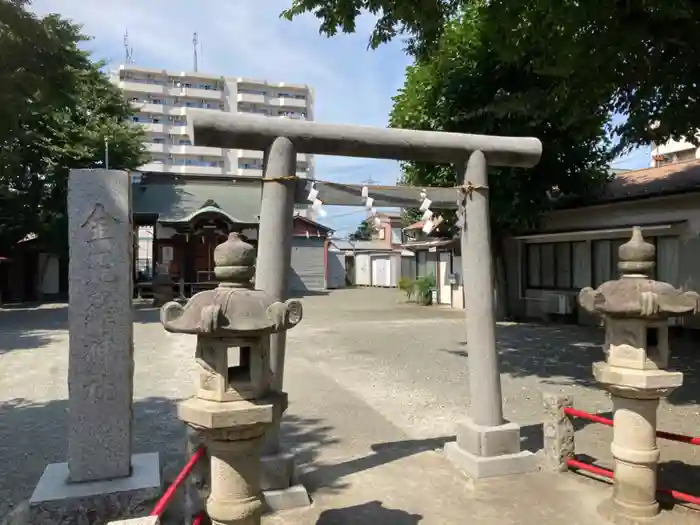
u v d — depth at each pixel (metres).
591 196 14.45
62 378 9.18
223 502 3.17
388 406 7.50
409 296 25.47
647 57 7.08
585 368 9.83
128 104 24.94
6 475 5.18
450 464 5.38
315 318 18.16
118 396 4.39
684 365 9.73
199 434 3.75
